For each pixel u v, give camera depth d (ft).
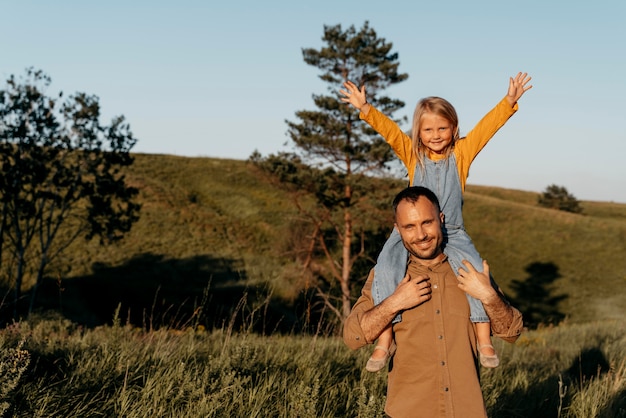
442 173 9.12
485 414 7.51
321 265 89.20
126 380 13.76
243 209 147.84
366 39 78.48
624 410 17.44
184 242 116.67
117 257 101.60
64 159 68.80
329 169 78.07
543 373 25.14
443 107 9.14
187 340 19.31
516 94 9.34
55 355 15.39
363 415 11.50
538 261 142.10
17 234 64.18
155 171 164.45
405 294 7.39
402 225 7.75
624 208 240.12
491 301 7.39
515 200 240.73
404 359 7.79
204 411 12.07
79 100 66.39
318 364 17.29
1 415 10.78
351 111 76.07
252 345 17.56
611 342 37.68
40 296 75.66
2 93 62.23
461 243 8.35
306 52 78.28
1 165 69.72
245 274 100.63
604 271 138.82
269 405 13.19
